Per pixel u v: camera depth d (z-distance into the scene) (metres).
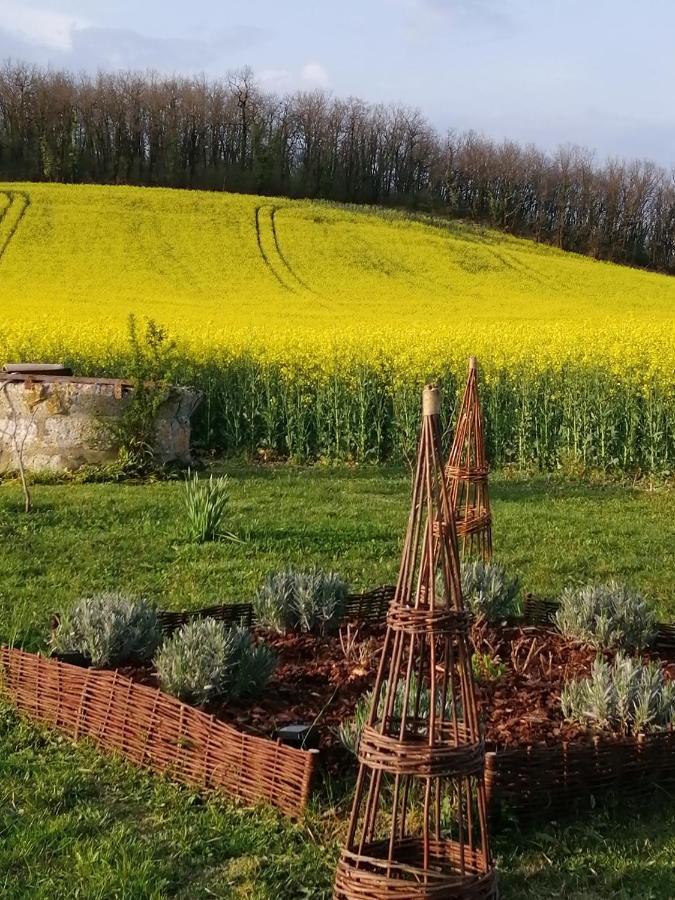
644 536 10.48
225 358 17.47
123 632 5.54
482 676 5.36
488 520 6.79
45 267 37.78
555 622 6.45
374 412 16.39
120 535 9.80
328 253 45.94
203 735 4.53
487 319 30.67
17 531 9.86
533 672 5.55
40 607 7.20
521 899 3.63
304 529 10.24
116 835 3.99
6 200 49.75
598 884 3.74
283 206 57.19
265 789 4.30
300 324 26.70
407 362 16.75
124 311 28.31
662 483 14.73
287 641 6.15
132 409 13.70
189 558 9.00
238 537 9.74
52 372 14.83
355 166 83.88
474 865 3.29
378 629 6.50
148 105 80.44
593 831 4.10
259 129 81.69
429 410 3.20
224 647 5.02
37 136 78.75
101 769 4.66
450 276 44.28
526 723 4.73
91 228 45.25
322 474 14.95
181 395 14.41
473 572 6.51
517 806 4.16
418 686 3.51
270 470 15.17
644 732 4.61
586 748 4.31
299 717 4.92
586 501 12.91
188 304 31.67
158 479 13.69
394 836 3.07
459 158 83.88
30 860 3.80
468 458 6.75
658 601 8.08
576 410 15.59
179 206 52.47
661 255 75.00
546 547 9.84
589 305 38.22
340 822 4.11
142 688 4.80
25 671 5.39
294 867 3.81
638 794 4.45
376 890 3.04
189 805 4.32
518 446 16.05
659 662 5.67
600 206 76.62
